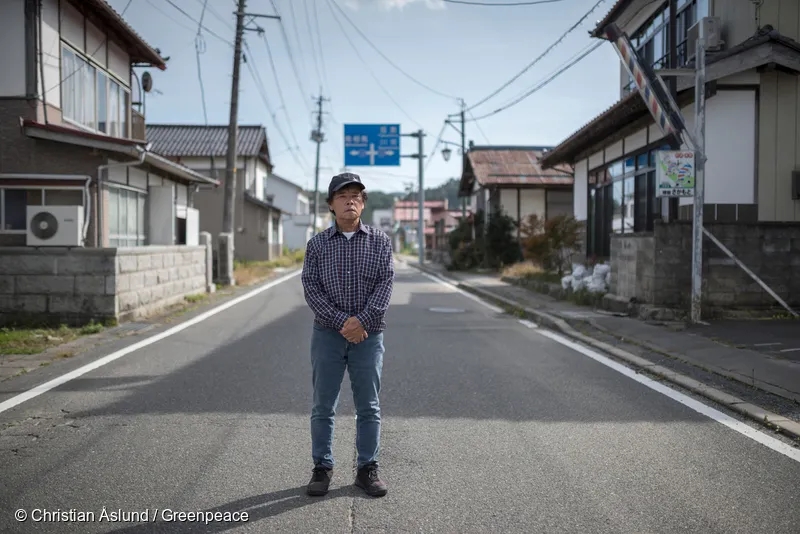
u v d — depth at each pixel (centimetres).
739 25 1057
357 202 336
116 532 285
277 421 452
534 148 2966
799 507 314
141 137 1530
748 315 909
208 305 1202
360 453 336
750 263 920
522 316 1073
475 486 340
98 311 875
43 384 555
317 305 327
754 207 973
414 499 323
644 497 326
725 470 362
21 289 866
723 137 974
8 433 421
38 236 875
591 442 412
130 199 1236
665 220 1011
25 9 1023
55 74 1081
